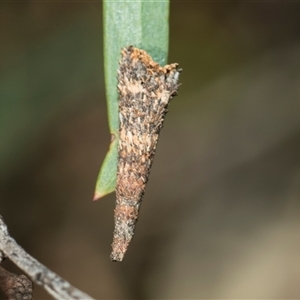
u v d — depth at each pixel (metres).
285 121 0.18
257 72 0.18
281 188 0.18
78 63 0.16
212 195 0.18
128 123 0.13
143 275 0.18
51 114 0.16
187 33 0.18
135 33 0.13
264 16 0.18
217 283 0.18
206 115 0.18
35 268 0.12
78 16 0.17
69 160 0.18
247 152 0.18
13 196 0.17
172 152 0.19
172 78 0.13
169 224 0.18
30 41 0.16
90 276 0.18
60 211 0.18
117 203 0.13
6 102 0.16
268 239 0.18
